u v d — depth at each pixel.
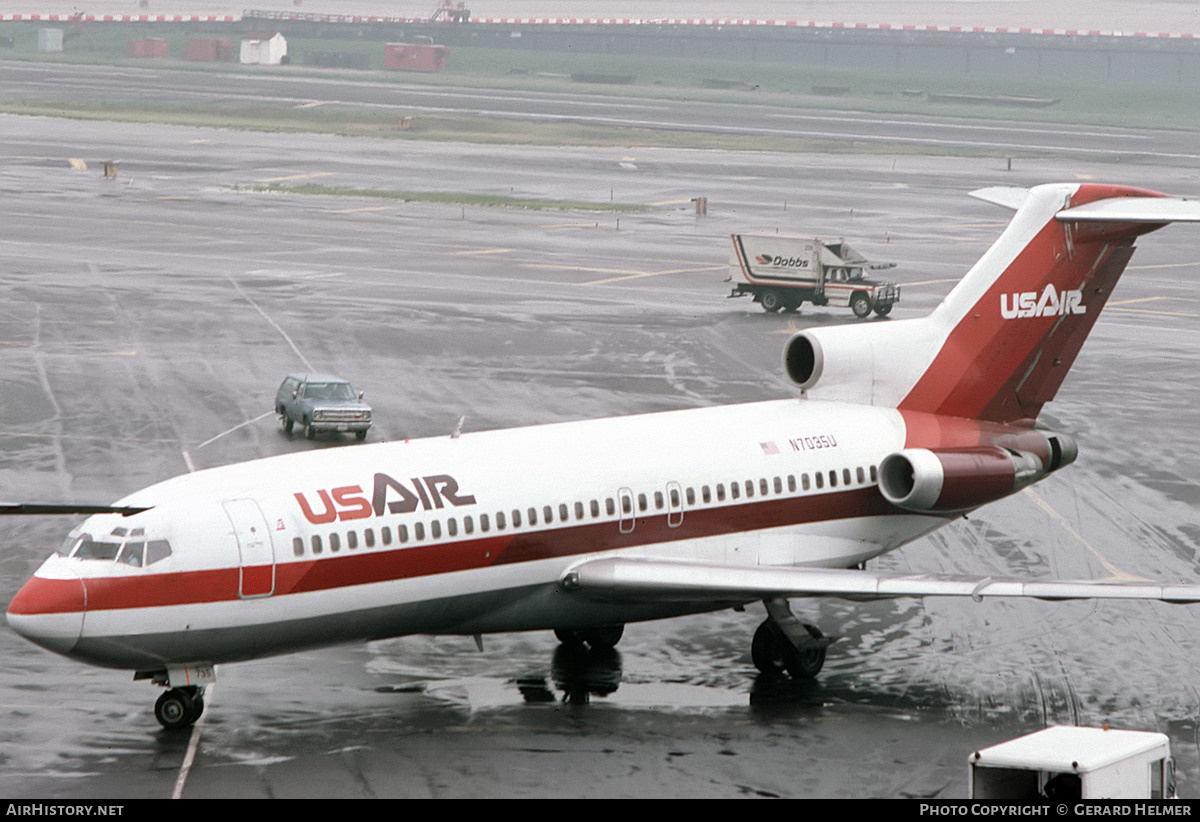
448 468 68.38
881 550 80.44
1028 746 52.28
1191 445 125.00
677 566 69.69
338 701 68.81
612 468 71.75
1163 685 73.50
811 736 65.62
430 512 66.12
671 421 76.94
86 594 59.88
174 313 172.88
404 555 65.25
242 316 172.50
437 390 138.12
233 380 141.00
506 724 66.25
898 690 72.25
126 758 61.22
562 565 69.88
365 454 68.88
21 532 93.38
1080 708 70.12
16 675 71.25
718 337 168.12
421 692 70.38
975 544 96.81
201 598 61.25
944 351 82.81
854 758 62.97
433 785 59.03
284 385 124.38
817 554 77.56
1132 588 65.06
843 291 183.12
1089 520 102.81
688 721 67.19
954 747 64.50
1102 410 137.38
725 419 77.88
